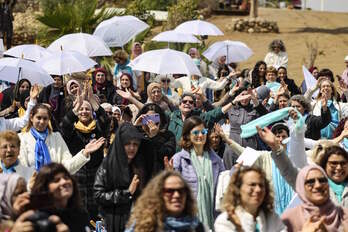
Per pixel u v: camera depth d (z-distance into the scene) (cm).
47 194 834
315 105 1609
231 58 2252
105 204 1027
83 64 1670
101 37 2116
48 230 768
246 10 4403
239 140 1473
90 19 2641
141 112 1241
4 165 1083
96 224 1122
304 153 1103
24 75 1582
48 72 1634
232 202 868
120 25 2125
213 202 1106
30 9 3844
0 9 2992
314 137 1472
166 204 834
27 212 781
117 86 1947
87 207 1229
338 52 3406
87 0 2677
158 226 825
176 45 2584
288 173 1000
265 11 4584
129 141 1024
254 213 869
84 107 1281
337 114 1617
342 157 993
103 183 1031
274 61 2341
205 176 1108
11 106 1522
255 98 1497
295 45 3562
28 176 1094
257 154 1123
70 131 1280
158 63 1661
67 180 876
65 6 2698
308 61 3200
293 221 898
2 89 1917
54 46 1877
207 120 1343
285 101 1561
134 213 839
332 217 891
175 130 1345
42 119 1176
